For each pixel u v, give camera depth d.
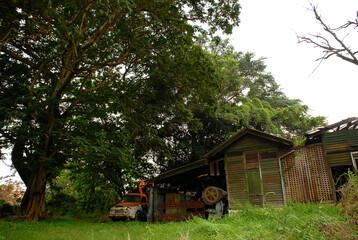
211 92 15.37
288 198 12.73
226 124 24.83
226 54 27.14
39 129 13.49
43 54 17.11
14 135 12.38
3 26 11.88
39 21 12.31
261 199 13.20
